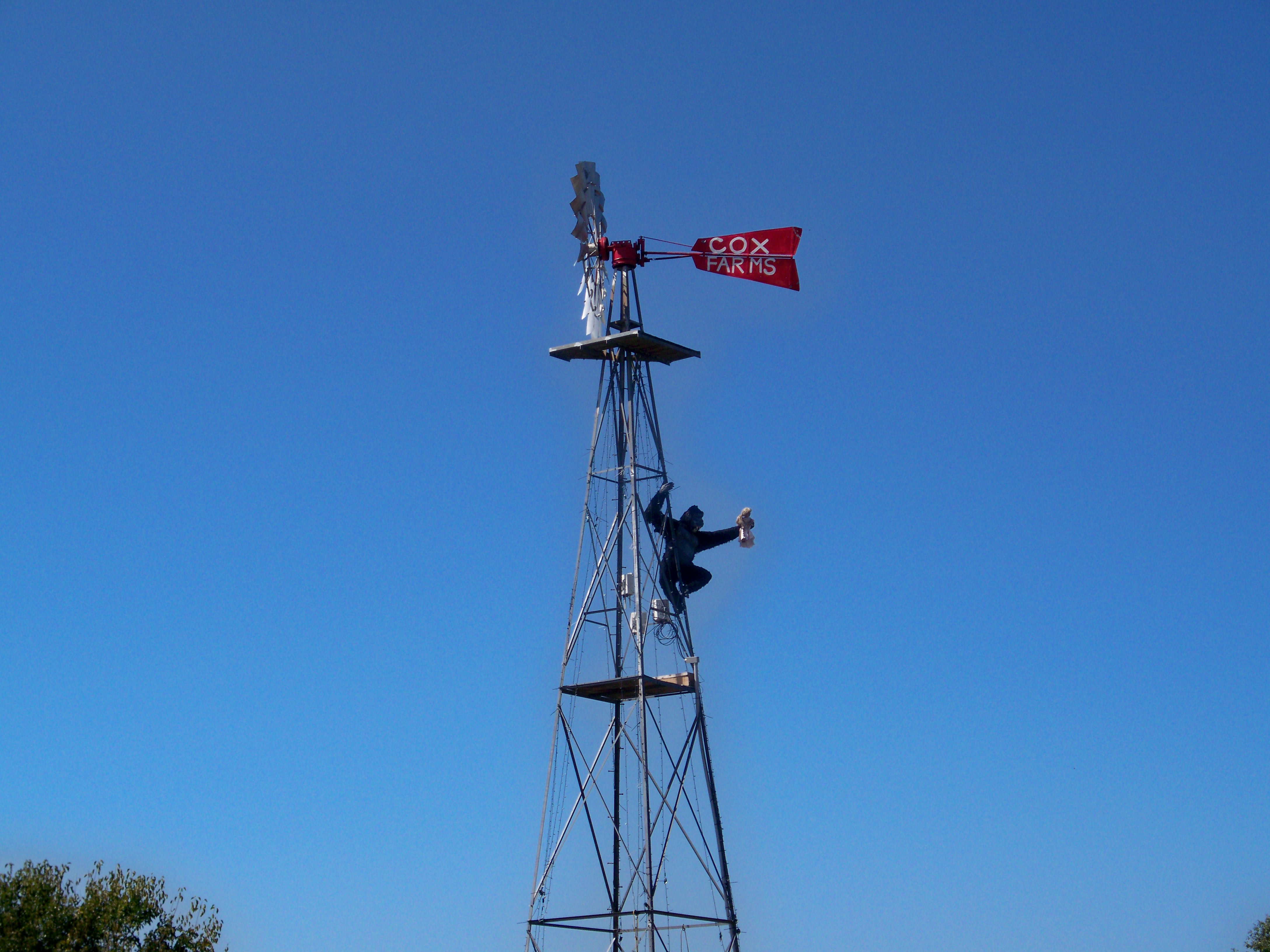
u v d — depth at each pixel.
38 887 46.47
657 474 47.75
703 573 47.28
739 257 47.62
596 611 46.56
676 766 45.94
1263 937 65.81
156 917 47.41
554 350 47.38
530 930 44.09
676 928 43.84
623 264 47.62
